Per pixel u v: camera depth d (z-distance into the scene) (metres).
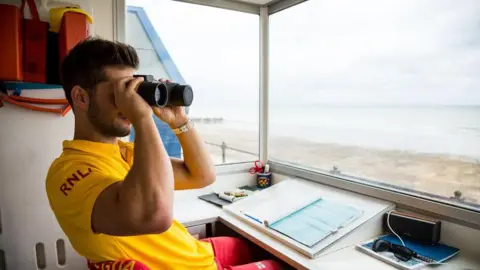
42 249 1.51
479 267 1.19
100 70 0.87
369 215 1.49
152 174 0.73
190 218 1.71
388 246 1.32
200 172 1.21
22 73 1.32
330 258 1.28
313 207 1.65
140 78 0.85
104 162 0.92
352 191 1.77
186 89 0.94
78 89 0.90
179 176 1.19
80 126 0.96
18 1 1.40
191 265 1.15
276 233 1.46
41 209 1.50
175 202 2.02
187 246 1.17
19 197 1.46
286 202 1.78
